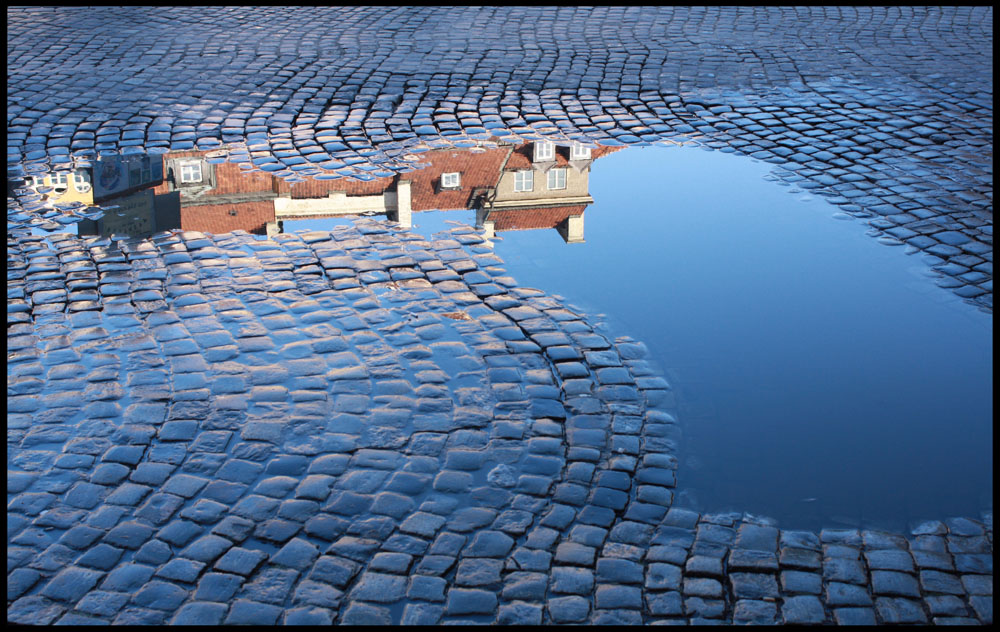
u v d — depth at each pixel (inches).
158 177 379.9
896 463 210.8
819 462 211.2
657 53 557.3
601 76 513.7
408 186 373.7
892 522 192.4
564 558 182.1
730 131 434.6
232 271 307.4
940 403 233.9
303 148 409.4
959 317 275.3
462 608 170.7
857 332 266.8
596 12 655.1
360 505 197.3
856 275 300.2
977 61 537.0
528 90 490.9
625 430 222.1
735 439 219.1
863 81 503.5
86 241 327.0
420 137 423.8
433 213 352.2
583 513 194.4
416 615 169.3
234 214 349.7
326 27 609.9
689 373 246.2
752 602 171.2
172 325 272.8
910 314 277.0
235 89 486.6
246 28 605.3
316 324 273.6
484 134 428.8
